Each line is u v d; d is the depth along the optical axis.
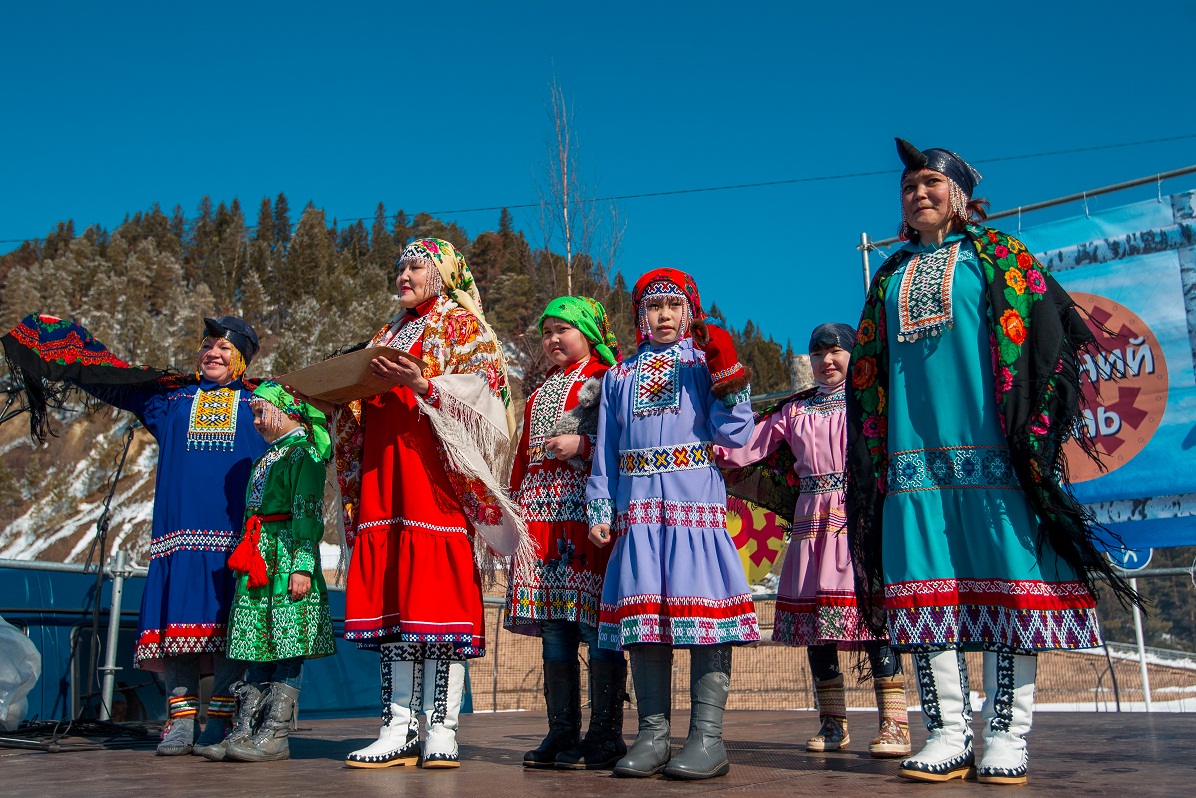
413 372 3.25
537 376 6.65
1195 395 6.68
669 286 3.28
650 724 2.98
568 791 2.56
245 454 4.37
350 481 3.61
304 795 2.51
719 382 2.97
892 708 3.85
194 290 136.62
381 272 144.75
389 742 3.33
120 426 84.19
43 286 125.88
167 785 2.81
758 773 3.03
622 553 3.05
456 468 3.34
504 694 11.01
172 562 4.16
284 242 178.62
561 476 3.48
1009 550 2.60
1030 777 2.76
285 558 3.87
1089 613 2.59
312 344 102.56
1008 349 2.67
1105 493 6.89
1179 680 12.11
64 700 5.58
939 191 2.92
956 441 2.74
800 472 4.33
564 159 14.84
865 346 3.03
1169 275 6.87
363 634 3.31
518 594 3.41
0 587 5.39
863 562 2.93
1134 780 2.66
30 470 80.00
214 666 4.14
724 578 2.97
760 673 13.84
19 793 2.63
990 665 2.67
